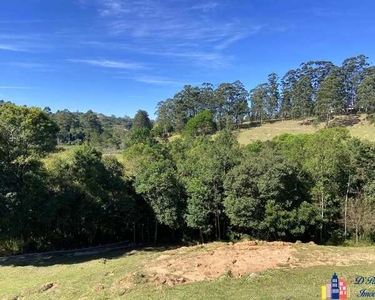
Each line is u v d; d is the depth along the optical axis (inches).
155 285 670.5
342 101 3705.7
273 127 3897.6
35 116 1220.5
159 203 1343.5
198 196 1309.1
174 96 4633.4
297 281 653.9
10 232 1122.7
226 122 4008.4
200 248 943.0
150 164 1411.2
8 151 1165.7
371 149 1304.1
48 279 844.6
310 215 1227.9
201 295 601.9
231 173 1283.2
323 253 859.4
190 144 2284.7
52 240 1362.0
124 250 1300.4
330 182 1316.4
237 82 4340.6
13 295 738.8
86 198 1304.1
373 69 3848.4
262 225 1208.2
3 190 1100.5
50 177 1300.4
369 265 758.5
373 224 1219.2
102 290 680.4
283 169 1225.4
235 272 721.0
